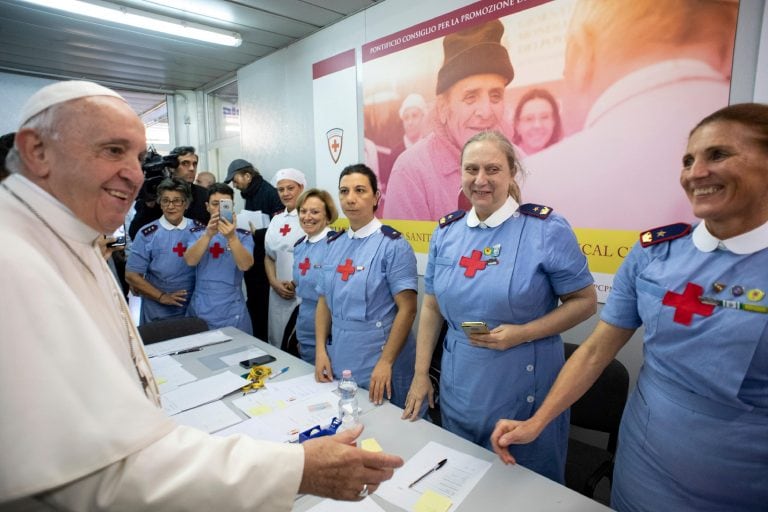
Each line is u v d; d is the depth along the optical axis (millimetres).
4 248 489
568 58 1792
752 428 730
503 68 2014
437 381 1901
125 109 617
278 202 3217
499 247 1203
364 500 868
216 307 2309
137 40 3107
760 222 743
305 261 2059
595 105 1733
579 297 1173
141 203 3088
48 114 575
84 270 644
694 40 1479
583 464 1464
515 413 1178
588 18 1721
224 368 1624
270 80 3514
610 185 1730
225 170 4555
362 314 1516
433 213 2428
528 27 1906
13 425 438
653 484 858
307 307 2068
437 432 1133
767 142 688
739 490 754
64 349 477
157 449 506
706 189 749
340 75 2869
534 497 866
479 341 1118
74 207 623
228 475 520
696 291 789
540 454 1190
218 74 4086
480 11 2072
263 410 1267
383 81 2586
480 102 2121
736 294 744
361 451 598
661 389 857
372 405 1303
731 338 731
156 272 2404
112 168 604
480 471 955
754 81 1391
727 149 706
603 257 1782
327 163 3084
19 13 2609
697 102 1497
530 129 1946
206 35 2971
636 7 1593
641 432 891
